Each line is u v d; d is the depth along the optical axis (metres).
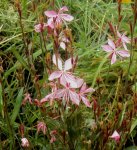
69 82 0.31
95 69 0.47
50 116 0.35
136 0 0.32
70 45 0.33
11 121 0.39
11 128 0.38
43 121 0.36
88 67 0.48
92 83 0.43
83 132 0.37
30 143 0.38
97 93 0.41
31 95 0.46
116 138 0.31
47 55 0.33
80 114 0.36
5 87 0.47
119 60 0.47
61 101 0.34
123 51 0.33
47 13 0.32
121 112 0.35
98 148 0.36
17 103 0.39
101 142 0.35
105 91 0.42
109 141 0.36
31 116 0.43
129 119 0.35
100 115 0.37
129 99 0.39
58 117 0.35
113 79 0.47
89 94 0.40
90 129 0.38
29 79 0.48
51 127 0.36
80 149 0.36
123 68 0.46
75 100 0.31
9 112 0.45
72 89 0.31
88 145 0.34
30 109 0.43
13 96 0.45
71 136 0.36
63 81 0.31
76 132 0.36
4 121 0.40
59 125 0.36
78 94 0.32
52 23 0.32
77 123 0.36
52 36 0.32
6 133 0.42
